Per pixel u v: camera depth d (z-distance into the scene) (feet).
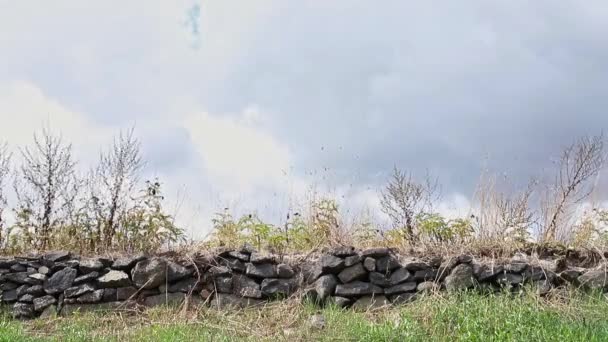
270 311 24.39
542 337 18.30
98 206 28.37
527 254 26.43
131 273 25.36
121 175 28.81
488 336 18.79
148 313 24.36
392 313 23.24
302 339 20.80
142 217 27.99
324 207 28.71
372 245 28.22
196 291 25.41
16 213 28.35
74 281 25.29
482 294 24.44
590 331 19.15
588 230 27.91
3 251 27.58
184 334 21.39
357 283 25.22
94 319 23.98
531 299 23.32
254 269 25.63
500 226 27.40
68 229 28.30
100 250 27.53
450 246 26.94
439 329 19.99
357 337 20.44
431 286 24.89
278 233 28.32
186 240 27.55
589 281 24.72
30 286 25.29
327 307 24.88
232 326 22.85
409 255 26.43
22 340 20.80
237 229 28.30
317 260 25.89
